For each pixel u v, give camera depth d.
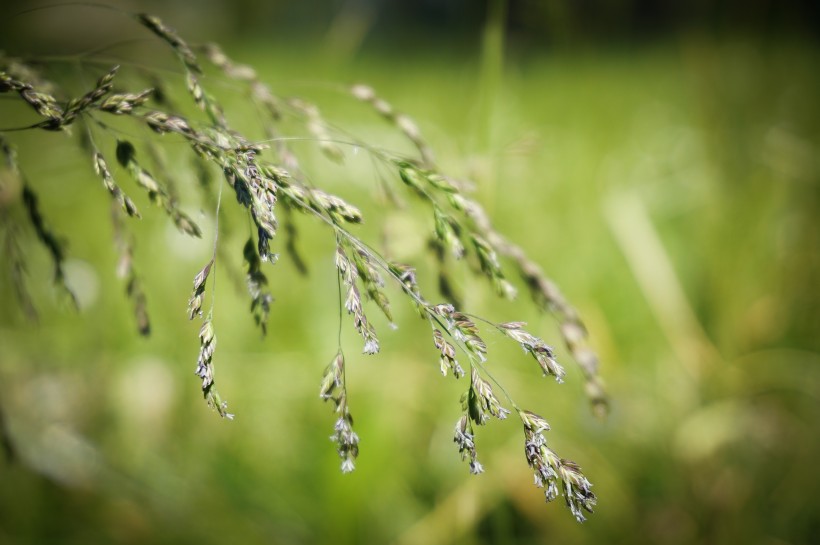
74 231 0.47
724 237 0.41
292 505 0.31
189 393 0.36
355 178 0.44
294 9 1.01
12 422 0.32
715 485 0.32
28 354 0.37
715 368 0.38
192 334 0.39
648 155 0.64
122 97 0.16
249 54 1.02
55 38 0.79
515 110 0.62
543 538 0.30
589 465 0.33
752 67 0.49
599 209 0.48
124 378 0.36
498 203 0.47
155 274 0.41
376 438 0.28
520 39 0.56
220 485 0.32
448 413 0.35
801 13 0.54
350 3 0.43
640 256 0.40
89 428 0.34
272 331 0.40
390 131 0.52
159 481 0.31
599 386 0.21
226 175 0.16
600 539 0.31
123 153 0.16
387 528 0.30
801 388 0.37
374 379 0.35
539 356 0.15
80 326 0.40
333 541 0.28
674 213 0.54
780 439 0.34
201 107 0.17
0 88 0.16
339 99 0.65
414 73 1.15
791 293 0.42
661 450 0.34
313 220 0.42
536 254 0.44
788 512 0.31
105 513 0.30
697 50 0.47
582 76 0.55
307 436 0.34
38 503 0.30
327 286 0.42
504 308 0.37
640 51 1.19
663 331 0.42
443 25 1.45
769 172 0.45
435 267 0.20
